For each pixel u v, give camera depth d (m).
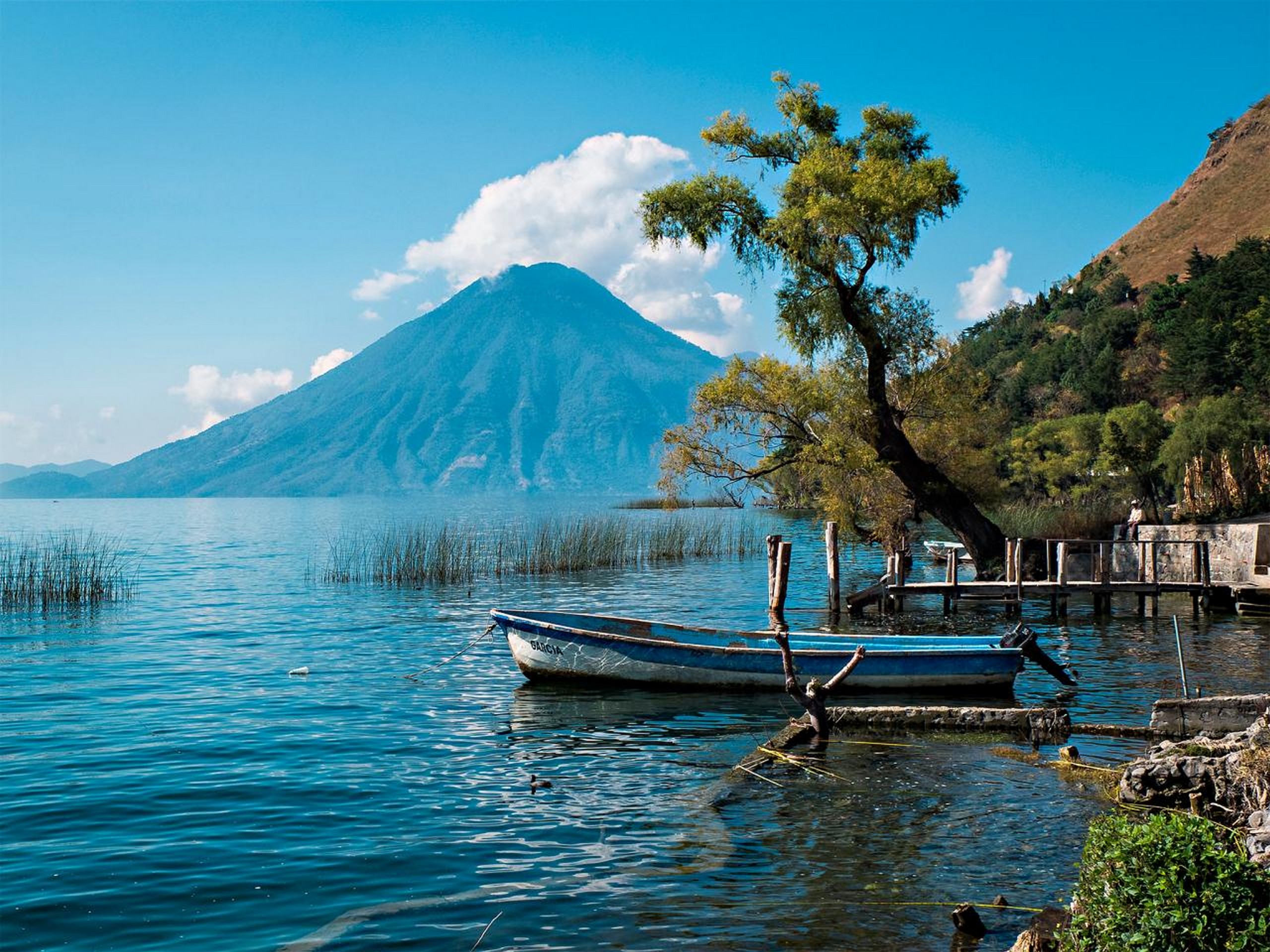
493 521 105.38
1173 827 5.60
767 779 12.03
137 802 11.17
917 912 7.93
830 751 13.42
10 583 32.31
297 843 9.79
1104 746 13.53
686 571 43.06
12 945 7.54
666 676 18.03
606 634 18.09
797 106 32.75
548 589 36.47
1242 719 13.27
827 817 10.49
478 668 20.55
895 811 10.67
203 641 24.30
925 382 34.91
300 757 13.29
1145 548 29.36
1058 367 102.06
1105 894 5.66
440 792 11.60
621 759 13.23
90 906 8.25
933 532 66.31
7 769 12.62
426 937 7.60
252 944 7.53
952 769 12.44
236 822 10.47
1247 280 84.94
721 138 32.62
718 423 33.09
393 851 9.56
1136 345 98.12
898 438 32.84
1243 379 73.25
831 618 27.94
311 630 26.16
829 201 29.45
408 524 97.56
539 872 8.98
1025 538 34.34
